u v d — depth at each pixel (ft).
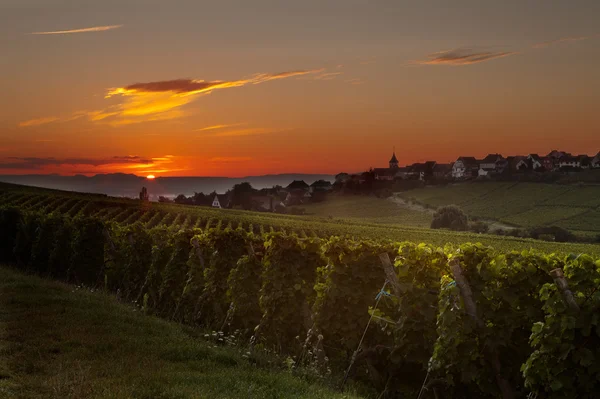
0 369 29.73
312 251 44.09
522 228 440.45
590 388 24.67
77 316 43.88
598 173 584.81
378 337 36.58
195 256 54.49
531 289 28.99
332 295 38.14
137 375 29.22
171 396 25.77
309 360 37.78
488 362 29.14
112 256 72.23
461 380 28.84
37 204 310.86
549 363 25.08
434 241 274.57
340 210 632.79
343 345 38.45
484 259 30.04
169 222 312.71
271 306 42.60
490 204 546.67
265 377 30.48
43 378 28.58
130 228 70.85
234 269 47.42
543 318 28.40
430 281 33.50
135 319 45.37
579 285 24.85
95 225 78.64
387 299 36.29
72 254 79.87
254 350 38.52
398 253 37.68
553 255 29.48
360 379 36.37
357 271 37.96
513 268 29.30
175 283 57.31
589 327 24.14
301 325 42.68
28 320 41.83
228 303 49.83
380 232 297.53
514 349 29.09
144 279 67.41
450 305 29.04
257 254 47.62
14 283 59.16
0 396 25.12
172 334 40.60
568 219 456.04
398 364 33.73
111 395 25.08
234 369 32.14
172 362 33.30
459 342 28.76
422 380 33.37
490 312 29.04
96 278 77.41
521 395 28.89
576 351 24.71
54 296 52.34
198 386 27.55
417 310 33.17
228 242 51.21
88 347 35.45
